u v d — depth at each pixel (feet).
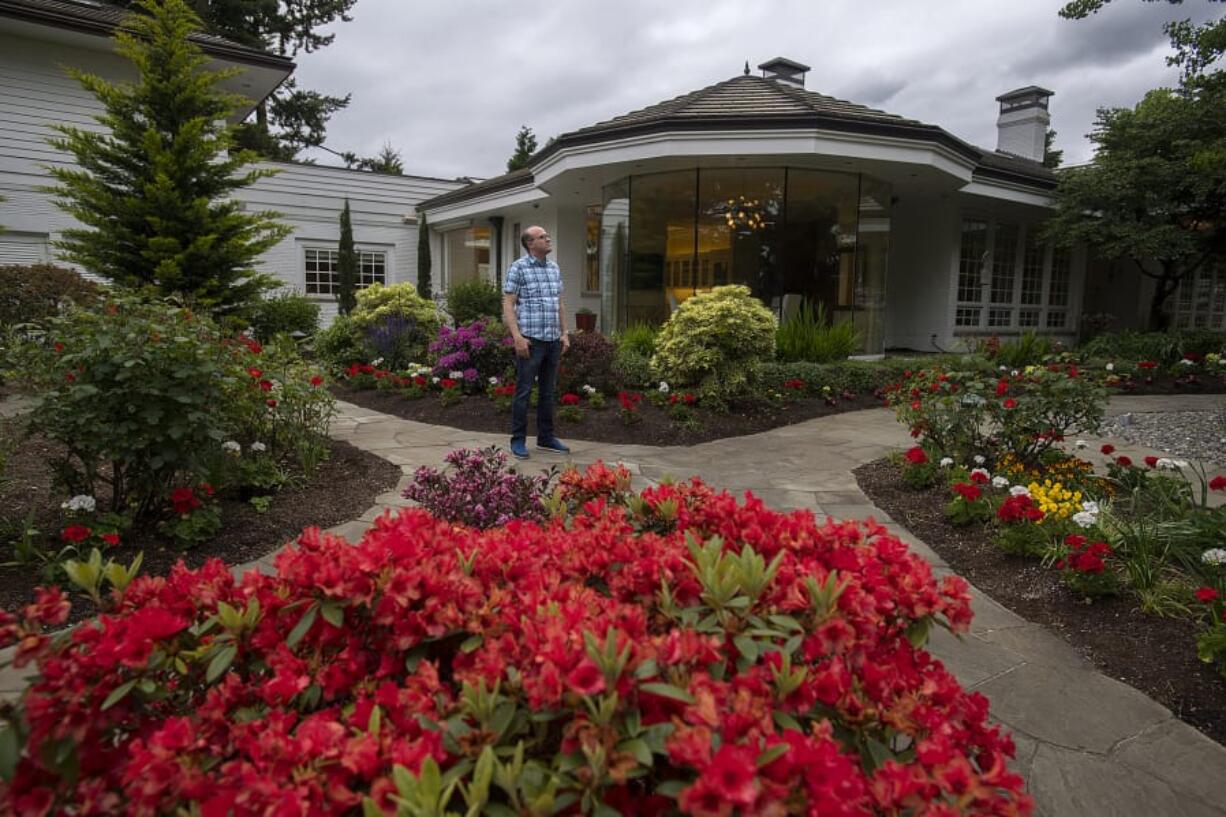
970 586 9.97
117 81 38.65
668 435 20.56
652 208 35.58
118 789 3.57
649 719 3.41
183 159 28.12
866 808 3.31
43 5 34.91
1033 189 41.78
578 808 3.22
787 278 33.96
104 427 9.71
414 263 60.49
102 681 3.61
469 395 25.14
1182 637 8.07
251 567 9.96
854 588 4.25
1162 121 37.86
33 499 11.72
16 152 36.60
